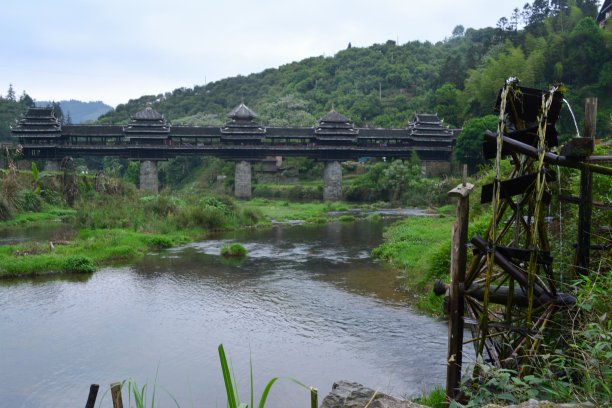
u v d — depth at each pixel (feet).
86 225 110.01
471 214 71.72
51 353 41.04
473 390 21.54
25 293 60.59
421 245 85.05
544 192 24.04
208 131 232.73
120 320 50.03
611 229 26.78
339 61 518.37
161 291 62.03
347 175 288.71
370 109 388.98
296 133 240.12
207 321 49.78
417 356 39.93
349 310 53.42
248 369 37.70
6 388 34.50
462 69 377.50
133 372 37.27
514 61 270.05
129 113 521.65
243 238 113.39
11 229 117.60
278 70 575.38
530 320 22.67
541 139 22.84
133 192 155.43
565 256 29.81
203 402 32.48
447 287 25.43
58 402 32.48
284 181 301.22
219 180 305.12
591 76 255.91
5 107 362.53
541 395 18.02
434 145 248.93
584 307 18.67
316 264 80.12
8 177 144.66
